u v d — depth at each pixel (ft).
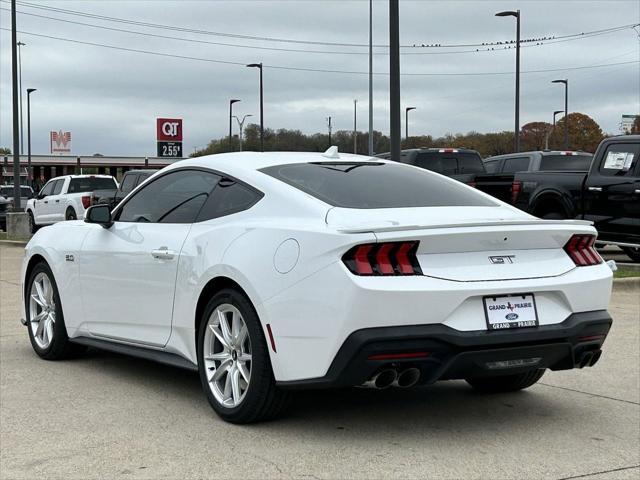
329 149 18.33
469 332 13.53
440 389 18.38
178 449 13.87
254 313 14.66
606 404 17.08
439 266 13.73
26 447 14.03
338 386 13.53
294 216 14.80
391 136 42.29
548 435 14.80
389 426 15.25
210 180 17.33
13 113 81.82
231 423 15.37
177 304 16.78
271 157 17.52
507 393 18.01
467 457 13.48
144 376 19.57
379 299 13.05
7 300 33.83
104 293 19.20
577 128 264.52
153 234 17.85
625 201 39.91
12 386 18.56
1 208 97.19
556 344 14.28
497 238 14.15
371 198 15.40
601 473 12.79
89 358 21.86
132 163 289.33
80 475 12.62
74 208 80.33
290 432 14.82
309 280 13.64
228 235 15.62
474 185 50.24
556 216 43.45
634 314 28.96
